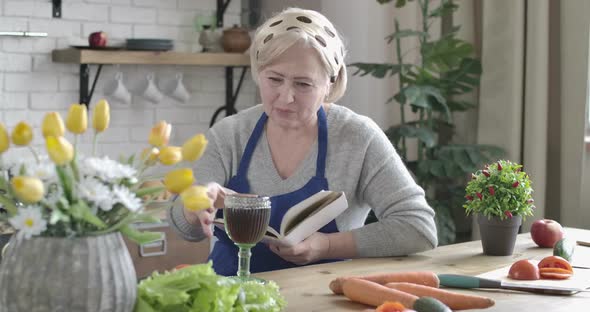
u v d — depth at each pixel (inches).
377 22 166.1
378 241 85.0
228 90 175.5
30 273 46.9
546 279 72.1
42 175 46.2
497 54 147.4
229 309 53.2
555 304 65.2
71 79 156.6
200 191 49.5
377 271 77.3
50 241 47.2
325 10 164.9
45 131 47.4
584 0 133.7
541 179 139.3
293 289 69.4
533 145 140.1
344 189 89.4
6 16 148.8
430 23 158.1
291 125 85.0
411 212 87.0
